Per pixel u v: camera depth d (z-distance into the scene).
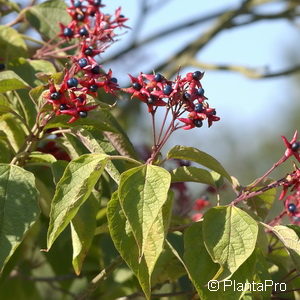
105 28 7.48
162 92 6.45
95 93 6.48
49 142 7.84
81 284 11.15
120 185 6.19
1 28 8.55
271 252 8.07
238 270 6.51
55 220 6.25
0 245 6.39
